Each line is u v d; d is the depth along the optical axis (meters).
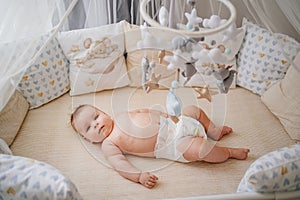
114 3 1.78
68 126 1.69
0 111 1.47
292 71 1.67
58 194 1.06
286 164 1.15
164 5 1.62
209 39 1.72
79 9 1.82
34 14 1.32
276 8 1.65
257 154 1.55
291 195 1.18
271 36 1.75
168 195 1.37
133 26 1.79
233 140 1.62
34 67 1.69
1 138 1.50
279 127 1.67
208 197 1.16
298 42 1.78
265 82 1.81
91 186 1.41
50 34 1.45
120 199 1.36
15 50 1.33
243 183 1.22
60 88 1.83
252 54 1.81
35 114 1.74
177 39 1.31
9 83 1.43
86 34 1.80
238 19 1.94
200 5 1.84
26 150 1.56
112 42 1.68
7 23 1.31
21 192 1.10
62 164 1.51
